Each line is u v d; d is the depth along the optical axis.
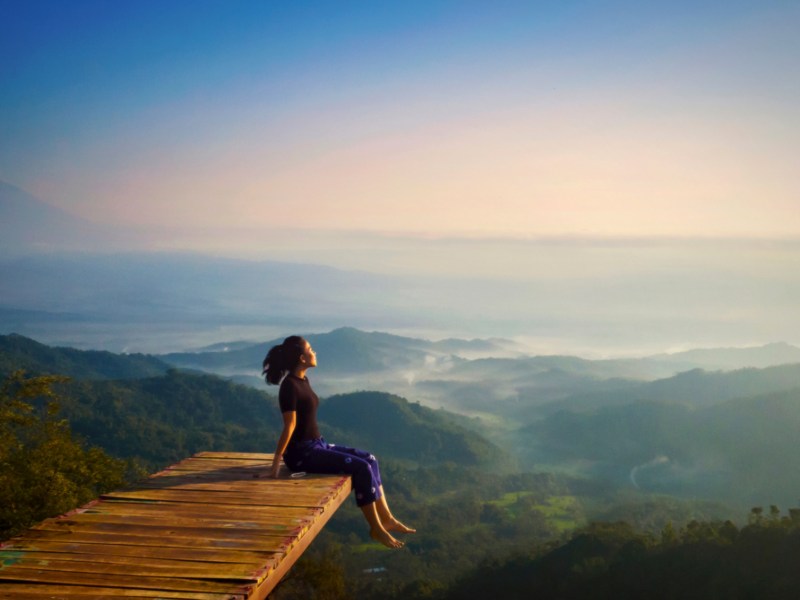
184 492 5.11
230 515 4.54
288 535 4.13
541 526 112.38
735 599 45.31
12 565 3.61
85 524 4.32
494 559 77.38
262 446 118.00
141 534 4.13
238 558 3.74
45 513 15.29
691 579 51.31
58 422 17.73
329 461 5.56
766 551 50.47
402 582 77.88
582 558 64.44
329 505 4.93
